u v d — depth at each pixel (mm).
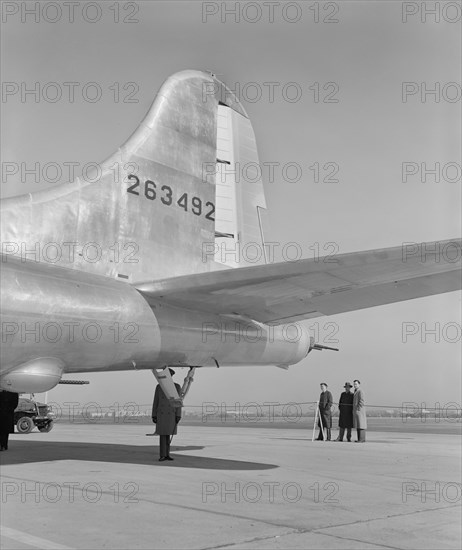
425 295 8586
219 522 5301
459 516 5676
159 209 9648
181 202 10062
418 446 14086
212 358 9773
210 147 10820
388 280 8125
